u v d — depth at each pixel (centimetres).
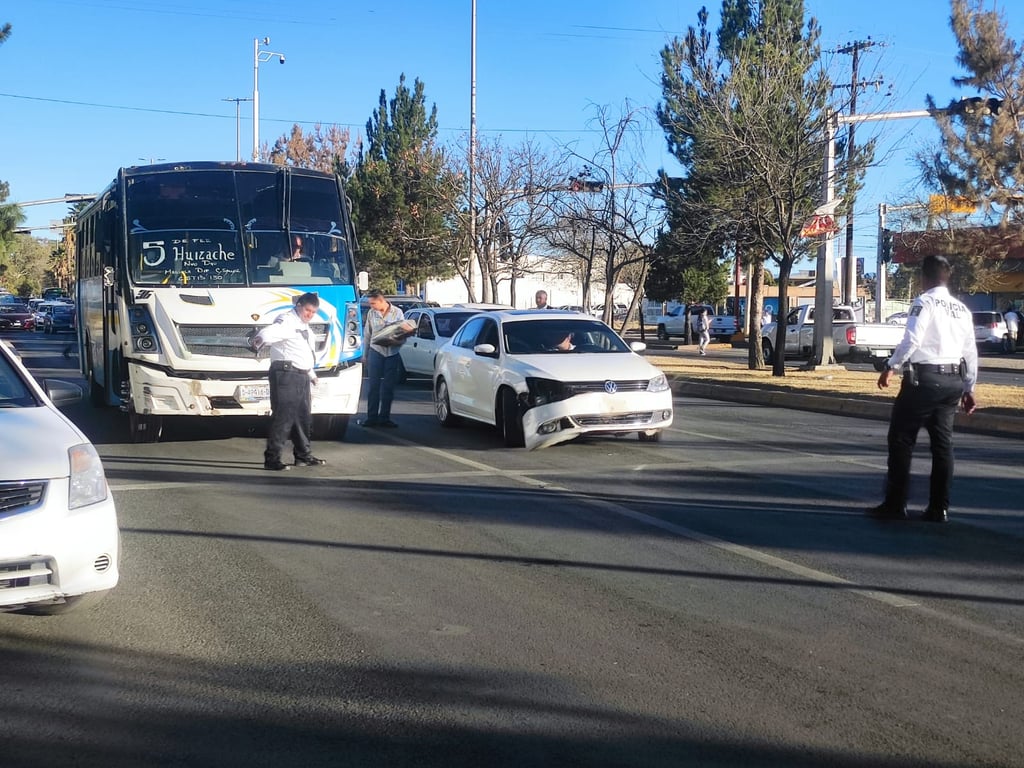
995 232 2423
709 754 423
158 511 880
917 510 894
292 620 591
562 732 444
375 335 1435
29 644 550
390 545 765
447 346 1473
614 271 2702
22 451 545
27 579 526
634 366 1236
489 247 3231
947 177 2172
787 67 2098
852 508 902
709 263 3741
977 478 1055
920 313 815
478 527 825
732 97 2131
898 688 494
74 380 2205
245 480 1030
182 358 1163
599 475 1062
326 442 1302
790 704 474
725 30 2547
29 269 13100
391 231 4588
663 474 1068
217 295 1182
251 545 762
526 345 1305
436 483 1017
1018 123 2103
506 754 423
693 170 2369
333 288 1245
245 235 1235
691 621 593
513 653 539
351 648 546
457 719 457
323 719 457
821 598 638
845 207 2328
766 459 1169
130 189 1234
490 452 1218
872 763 416
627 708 469
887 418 1595
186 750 425
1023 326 4288
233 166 1274
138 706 470
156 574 684
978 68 2081
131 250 1200
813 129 2075
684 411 1722
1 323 5431
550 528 822
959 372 824
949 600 635
